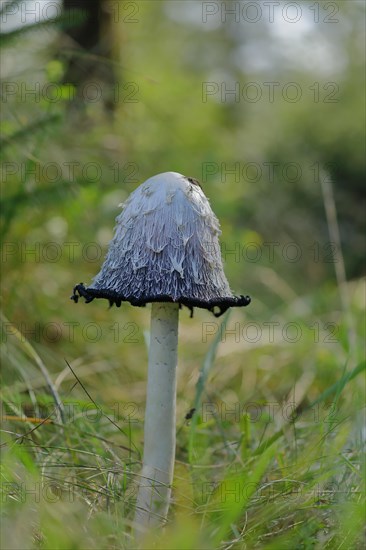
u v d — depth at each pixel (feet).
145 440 10.23
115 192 20.99
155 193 9.25
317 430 13.29
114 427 13.70
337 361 17.74
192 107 33.60
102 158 21.83
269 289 26.71
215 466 12.03
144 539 8.94
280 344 20.15
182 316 21.71
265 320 23.32
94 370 16.90
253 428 14.51
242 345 19.77
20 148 15.98
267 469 11.69
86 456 11.84
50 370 16.30
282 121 44.45
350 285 25.98
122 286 9.21
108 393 16.51
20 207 16.40
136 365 18.33
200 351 19.67
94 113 21.83
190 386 17.63
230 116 46.24
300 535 9.36
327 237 35.04
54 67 18.03
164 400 10.07
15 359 14.92
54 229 18.93
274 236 32.14
